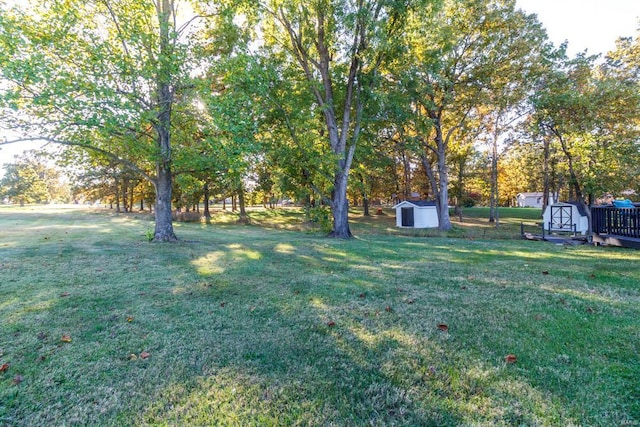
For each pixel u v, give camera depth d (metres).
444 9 16.34
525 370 2.86
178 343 3.45
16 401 2.49
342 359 3.09
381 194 34.34
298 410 2.39
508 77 18.09
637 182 16.31
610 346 3.26
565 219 19.78
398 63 14.75
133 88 9.48
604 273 6.29
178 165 10.96
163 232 11.66
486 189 34.00
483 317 4.06
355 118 15.19
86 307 4.52
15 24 7.87
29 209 42.16
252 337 3.58
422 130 17.33
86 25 9.06
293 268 7.07
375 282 5.80
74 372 2.89
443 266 7.19
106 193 37.69
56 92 7.43
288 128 13.57
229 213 34.47
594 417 2.28
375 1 12.44
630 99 14.89
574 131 13.97
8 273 6.38
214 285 5.67
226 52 12.43
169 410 2.40
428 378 2.77
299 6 13.12
